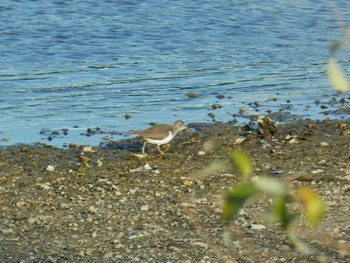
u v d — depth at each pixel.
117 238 12.13
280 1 38.03
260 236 12.15
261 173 15.63
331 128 19.36
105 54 27.88
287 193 3.75
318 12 35.75
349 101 22.38
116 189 14.41
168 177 15.28
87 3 36.16
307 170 15.75
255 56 28.20
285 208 3.78
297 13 35.50
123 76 24.84
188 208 13.42
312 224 3.80
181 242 11.95
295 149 17.42
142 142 18.09
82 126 19.48
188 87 23.70
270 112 21.00
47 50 28.12
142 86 23.67
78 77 24.61
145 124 19.80
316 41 30.83
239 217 12.90
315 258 11.31
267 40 30.78
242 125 19.70
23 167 15.95
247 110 21.22
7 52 27.69
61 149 17.42
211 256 11.44
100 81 24.16
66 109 21.05
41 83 23.70
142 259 11.34
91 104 21.61
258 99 22.45
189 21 33.41
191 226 12.63
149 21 33.16
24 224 12.67
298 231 12.27
